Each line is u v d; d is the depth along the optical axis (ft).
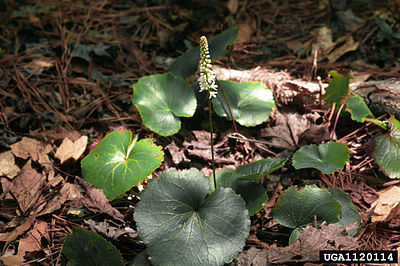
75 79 3.00
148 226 2.33
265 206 2.52
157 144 2.75
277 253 2.34
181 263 2.29
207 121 2.83
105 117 2.86
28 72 3.00
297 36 3.24
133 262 2.34
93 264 2.32
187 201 2.39
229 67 3.01
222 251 2.31
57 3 3.44
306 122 2.73
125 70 3.08
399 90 2.74
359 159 2.66
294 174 2.63
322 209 2.40
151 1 3.51
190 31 3.30
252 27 3.30
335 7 3.40
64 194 2.53
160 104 2.67
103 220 2.47
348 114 2.75
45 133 2.75
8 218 2.48
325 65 3.04
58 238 2.44
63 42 3.16
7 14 3.35
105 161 2.52
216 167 2.66
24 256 2.37
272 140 2.71
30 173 2.58
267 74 2.92
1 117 2.81
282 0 3.48
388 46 3.13
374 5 3.39
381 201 2.51
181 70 2.81
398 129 2.60
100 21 3.35
